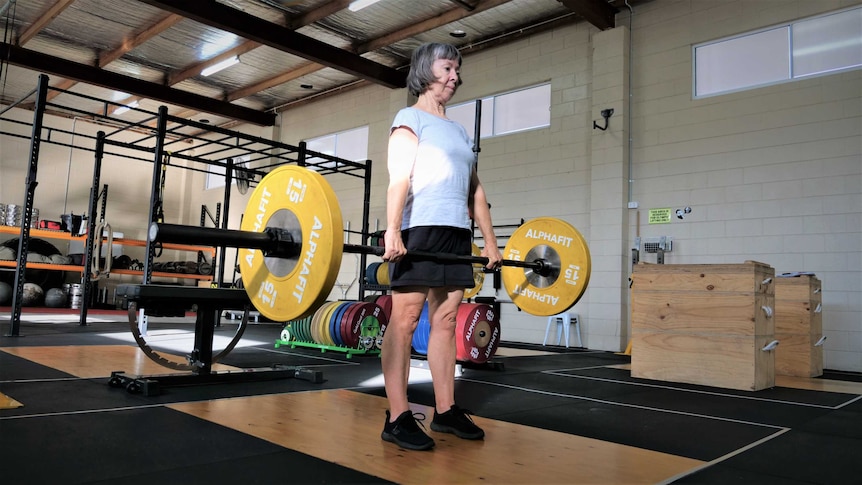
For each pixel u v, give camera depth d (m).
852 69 5.25
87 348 3.92
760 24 5.78
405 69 8.81
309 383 2.88
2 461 1.36
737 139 5.81
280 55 8.46
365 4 6.77
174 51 8.44
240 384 2.76
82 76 8.50
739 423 2.26
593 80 6.75
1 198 9.98
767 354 3.48
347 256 9.52
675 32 6.31
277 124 10.78
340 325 4.40
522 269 3.25
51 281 10.20
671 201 6.16
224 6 6.74
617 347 6.26
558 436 1.86
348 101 9.62
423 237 1.70
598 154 6.61
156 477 1.29
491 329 3.94
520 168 7.39
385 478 1.33
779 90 5.61
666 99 6.30
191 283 11.90
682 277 3.58
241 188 10.18
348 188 9.59
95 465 1.36
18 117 10.29
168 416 1.96
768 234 5.56
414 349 4.27
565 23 7.13
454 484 1.30
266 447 1.57
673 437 1.95
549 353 5.69
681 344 3.54
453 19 7.05
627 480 1.40
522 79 7.48
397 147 1.69
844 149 5.23
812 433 2.10
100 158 6.12
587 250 3.02
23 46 8.27
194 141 12.41
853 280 5.11
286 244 1.77
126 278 11.20
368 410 2.16
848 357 5.08
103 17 7.50
